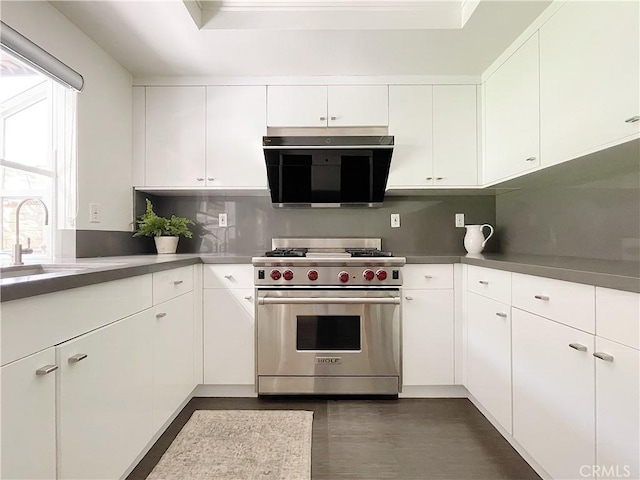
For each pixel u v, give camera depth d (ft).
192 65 7.71
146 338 5.11
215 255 7.95
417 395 7.52
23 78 5.87
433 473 5.01
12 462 2.82
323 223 9.27
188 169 8.24
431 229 9.29
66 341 3.46
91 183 6.76
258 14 6.42
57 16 5.81
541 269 4.53
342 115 8.18
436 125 8.21
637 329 3.18
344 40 6.73
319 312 7.25
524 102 6.44
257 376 7.30
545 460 4.53
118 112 7.62
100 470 3.96
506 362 5.55
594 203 6.12
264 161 8.25
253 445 5.64
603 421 3.56
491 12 5.89
